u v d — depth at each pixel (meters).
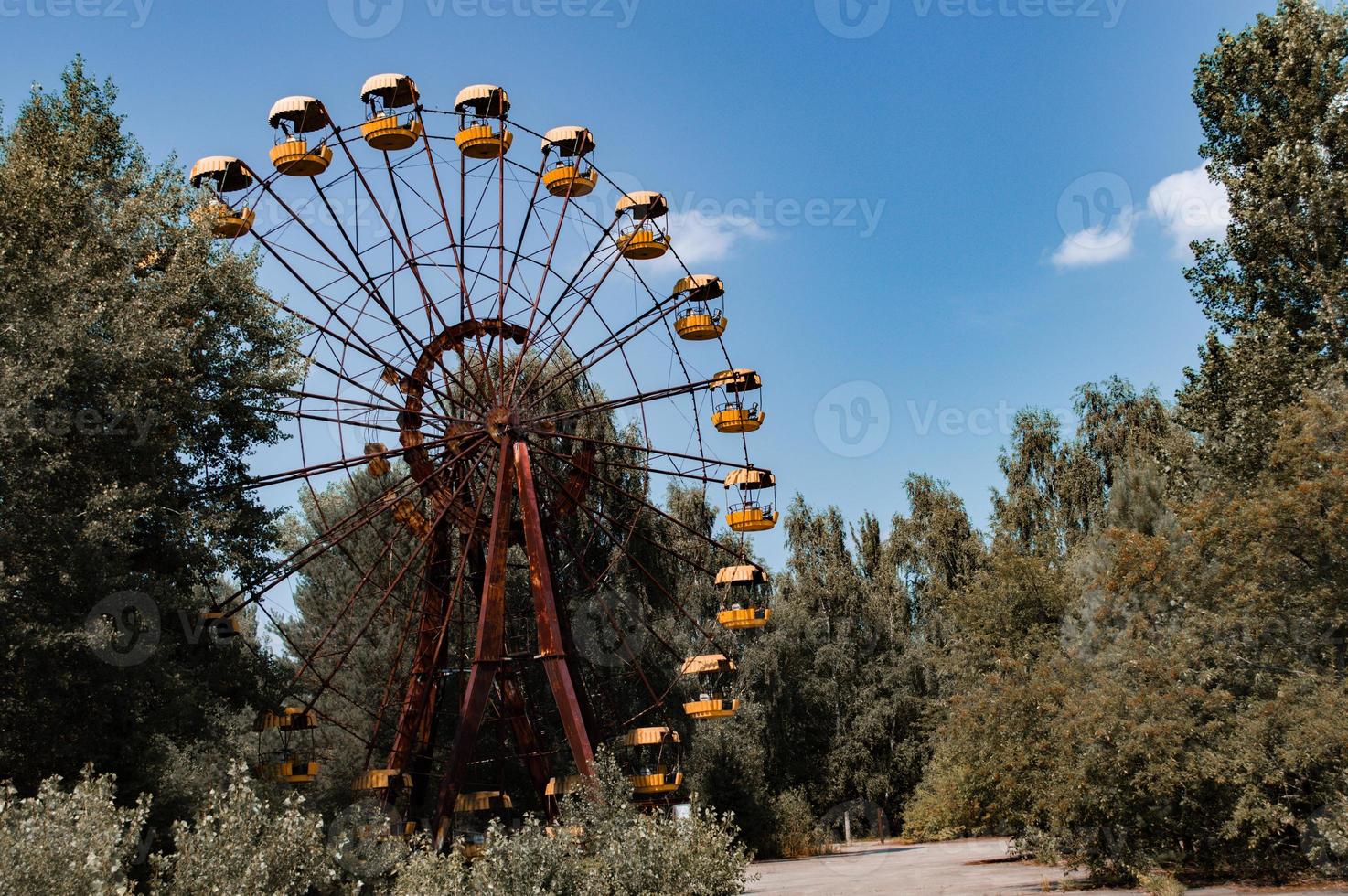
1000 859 37.88
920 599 68.94
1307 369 32.88
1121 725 24.58
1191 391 38.72
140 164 29.70
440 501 35.03
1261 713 23.17
